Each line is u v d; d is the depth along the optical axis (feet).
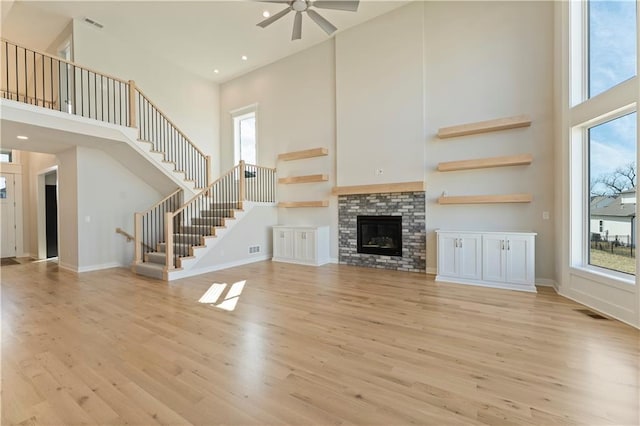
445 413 5.52
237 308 11.51
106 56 19.72
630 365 7.09
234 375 6.86
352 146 19.44
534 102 14.28
